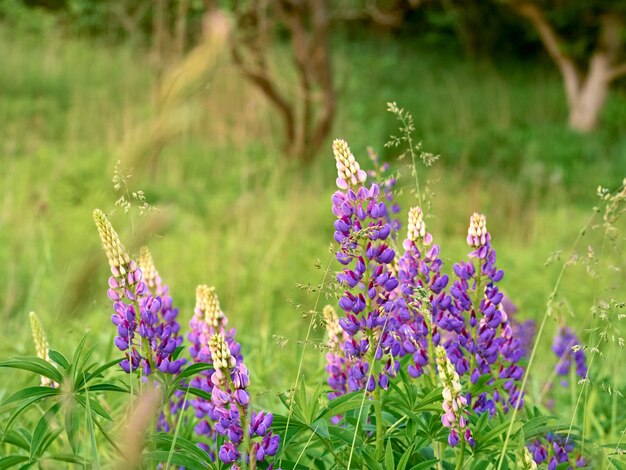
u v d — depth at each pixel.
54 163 11.33
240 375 2.04
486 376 2.43
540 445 2.60
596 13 18.75
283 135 14.63
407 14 27.59
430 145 16.22
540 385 4.08
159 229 1.95
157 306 2.25
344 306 2.30
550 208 12.28
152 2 16.58
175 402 2.81
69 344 3.92
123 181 2.08
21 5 21.73
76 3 20.75
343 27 22.42
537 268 8.00
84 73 17.39
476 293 2.49
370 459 2.20
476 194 11.98
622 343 2.45
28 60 17.56
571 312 2.55
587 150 16.75
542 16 19.00
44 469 2.38
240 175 12.20
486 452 2.28
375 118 16.47
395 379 2.62
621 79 22.98
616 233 2.59
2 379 4.05
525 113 19.75
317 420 2.21
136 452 1.73
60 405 2.20
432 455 2.50
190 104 1.98
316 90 15.17
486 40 26.62
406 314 2.40
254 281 7.66
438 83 22.28
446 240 10.08
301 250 8.88
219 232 9.28
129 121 12.14
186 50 13.46
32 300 5.36
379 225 2.29
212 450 2.68
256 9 12.87
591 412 3.39
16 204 9.27
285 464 2.19
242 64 12.59
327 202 10.97
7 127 13.71
